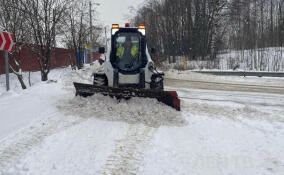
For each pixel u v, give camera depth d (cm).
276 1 3438
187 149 333
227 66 1988
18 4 1147
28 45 1256
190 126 429
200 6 2714
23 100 611
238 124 443
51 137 367
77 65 1983
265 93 794
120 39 632
